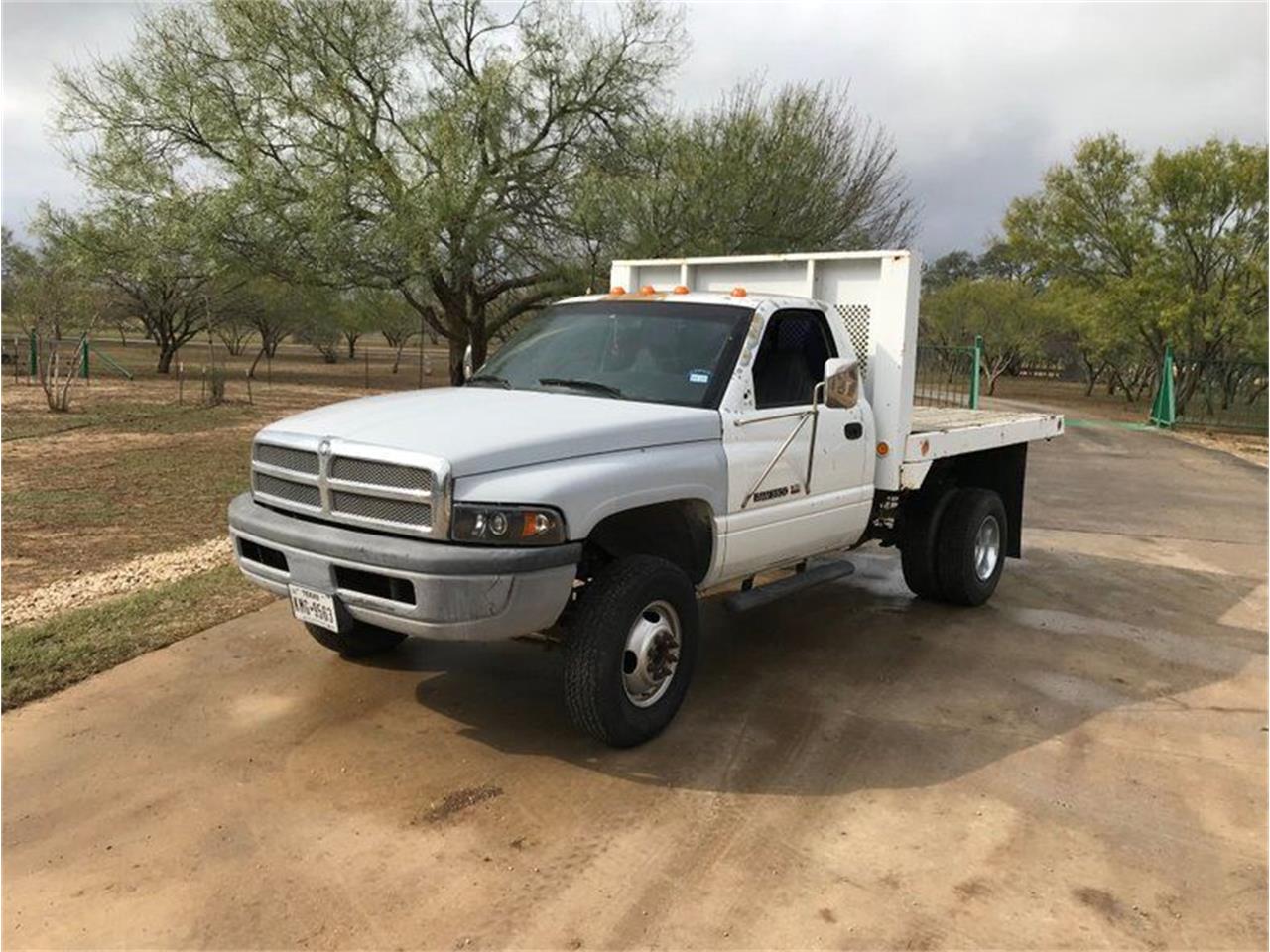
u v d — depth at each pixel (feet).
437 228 59.26
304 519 13.75
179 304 117.80
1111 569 26.61
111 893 10.30
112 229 61.98
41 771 12.94
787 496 16.60
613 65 65.82
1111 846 11.69
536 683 16.49
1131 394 121.19
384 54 61.98
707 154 66.03
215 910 10.05
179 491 36.01
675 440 14.34
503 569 12.02
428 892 10.42
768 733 14.76
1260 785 13.39
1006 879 10.94
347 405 15.42
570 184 65.00
